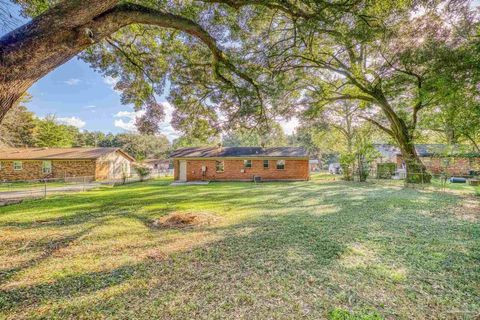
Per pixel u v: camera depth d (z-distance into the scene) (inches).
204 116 350.0
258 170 829.2
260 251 160.4
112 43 286.7
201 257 152.7
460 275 124.1
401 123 572.4
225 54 263.0
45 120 1414.9
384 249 160.9
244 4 207.5
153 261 148.4
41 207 338.6
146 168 904.9
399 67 433.1
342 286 114.6
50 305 103.4
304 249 162.4
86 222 250.4
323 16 208.7
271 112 369.4
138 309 99.3
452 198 363.9
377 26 229.0
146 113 332.5
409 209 285.9
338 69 481.1
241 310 97.4
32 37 111.8
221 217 262.4
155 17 170.4
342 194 424.8
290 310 96.8
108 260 151.4
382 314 93.2
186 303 103.2
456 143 514.3
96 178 852.0
